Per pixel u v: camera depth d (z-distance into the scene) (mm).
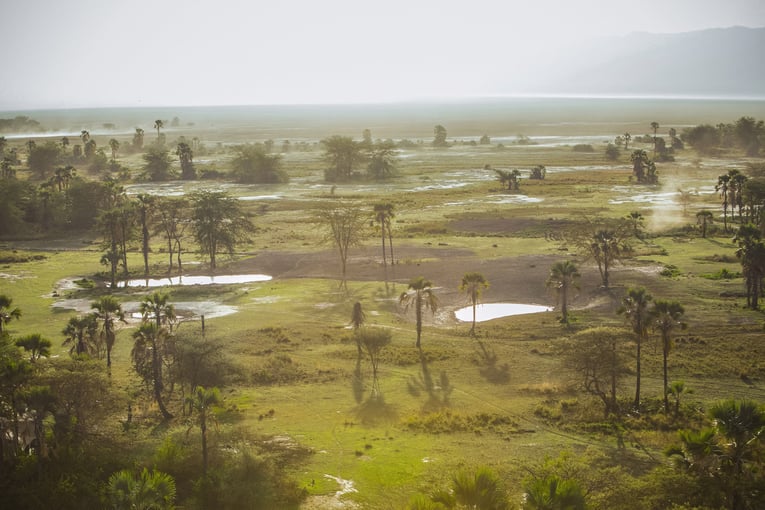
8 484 37906
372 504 37469
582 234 110125
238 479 38500
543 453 44375
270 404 54938
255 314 81250
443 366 63531
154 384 54094
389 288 91562
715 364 60625
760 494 32000
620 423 49781
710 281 87062
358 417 52156
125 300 86750
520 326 74000
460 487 30828
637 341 53469
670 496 33812
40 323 76312
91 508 35906
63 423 42688
